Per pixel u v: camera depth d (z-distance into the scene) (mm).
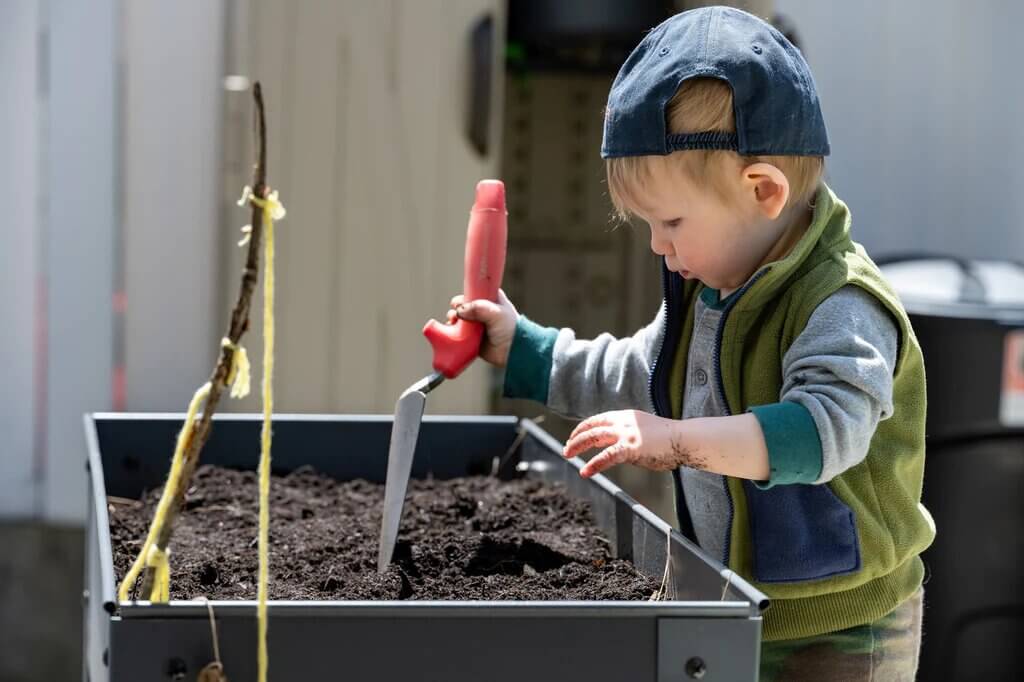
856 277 2639
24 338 5648
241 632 2057
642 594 2580
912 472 2867
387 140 5461
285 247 5477
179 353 5562
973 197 6488
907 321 2678
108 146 5500
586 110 6379
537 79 6352
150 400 5590
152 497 3383
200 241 5500
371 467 3631
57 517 5719
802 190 2729
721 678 2127
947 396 4781
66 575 5730
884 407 2504
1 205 5570
